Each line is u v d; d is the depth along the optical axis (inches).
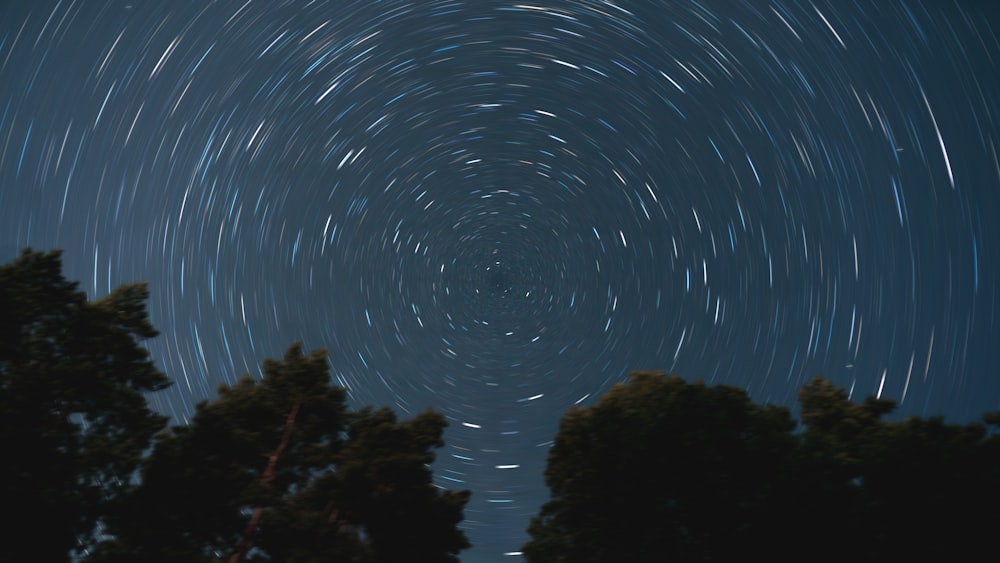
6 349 874.8
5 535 790.5
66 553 822.5
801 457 855.1
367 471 876.6
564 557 906.7
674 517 884.6
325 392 962.1
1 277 880.9
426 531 896.3
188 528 858.1
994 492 807.1
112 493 850.8
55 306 910.4
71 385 873.5
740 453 880.3
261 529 860.6
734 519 859.4
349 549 852.0
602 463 901.2
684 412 900.0
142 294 959.6
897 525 827.4
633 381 954.7
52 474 818.8
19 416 818.8
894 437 849.5
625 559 882.1
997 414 845.2
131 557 799.1
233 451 896.9
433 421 951.6
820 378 975.6
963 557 808.3
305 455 932.0
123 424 901.8
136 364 944.9
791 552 837.2
